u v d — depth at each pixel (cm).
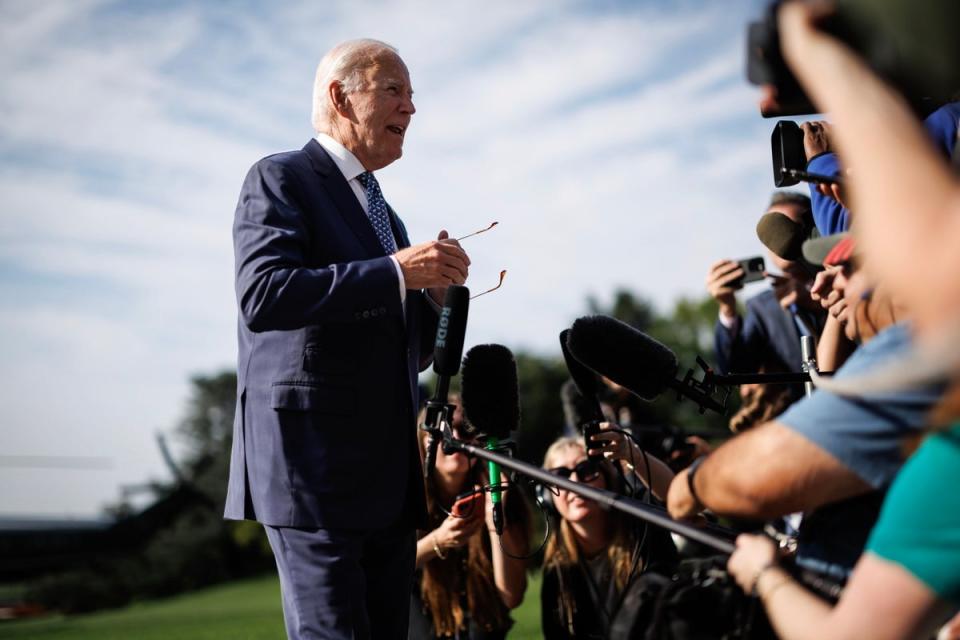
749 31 190
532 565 576
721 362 536
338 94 371
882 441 195
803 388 527
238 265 336
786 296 490
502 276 354
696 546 427
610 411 571
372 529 340
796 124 278
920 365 166
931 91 170
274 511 336
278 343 346
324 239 350
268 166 354
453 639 471
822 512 217
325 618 329
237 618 1633
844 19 170
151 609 3023
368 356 346
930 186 156
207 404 7262
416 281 330
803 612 196
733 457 213
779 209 496
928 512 177
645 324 5950
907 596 178
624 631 230
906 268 155
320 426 338
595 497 242
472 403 339
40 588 3769
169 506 5203
